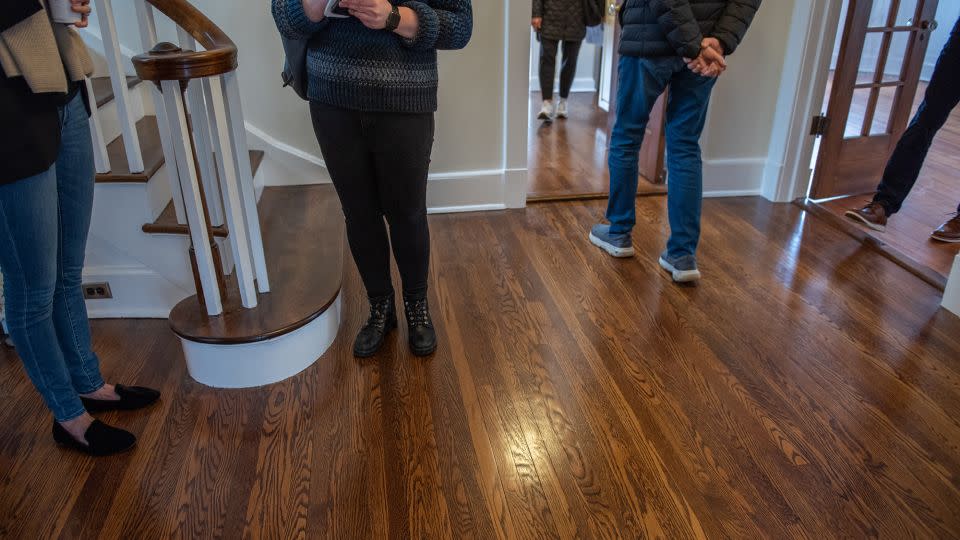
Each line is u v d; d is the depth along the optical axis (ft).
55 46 4.32
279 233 8.16
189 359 6.44
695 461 5.49
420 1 5.43
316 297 6.75
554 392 6.32
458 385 6.42
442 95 9.77
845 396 6.27
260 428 5.87
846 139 10.66
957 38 8.66
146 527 4.87
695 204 8.09
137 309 7.53
